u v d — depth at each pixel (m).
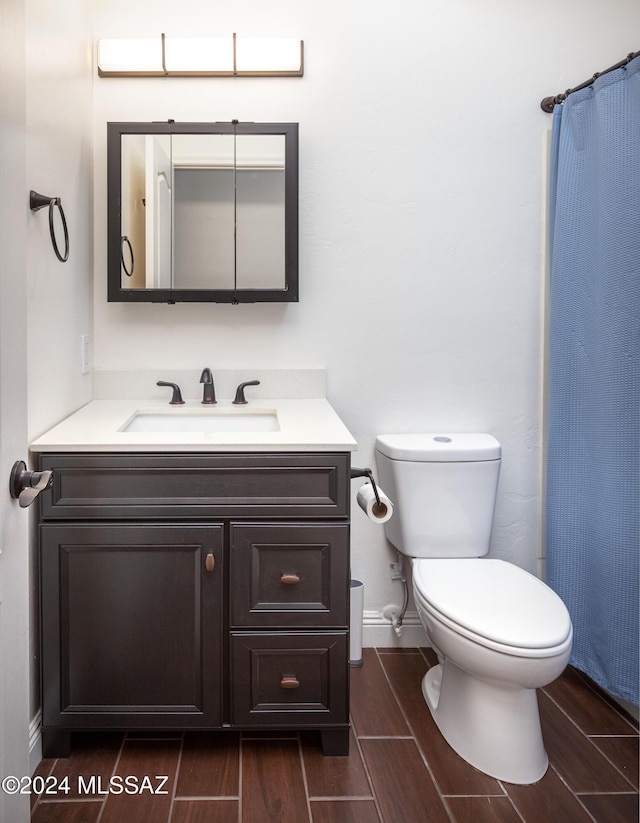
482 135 2.31
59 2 1.84
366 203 2.32
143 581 1.70
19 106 1.12
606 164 1.96
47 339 1.80
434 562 2.01
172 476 1.69
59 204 1.69
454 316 2.36
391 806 1.57
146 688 1.72
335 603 1.73
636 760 1.75
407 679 2.18
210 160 2.20
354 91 2.29
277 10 2.26
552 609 1.70
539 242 2.35
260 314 2.32
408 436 2.32
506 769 1.67
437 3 2.28
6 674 1.09
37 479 1.13
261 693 1.75
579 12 2.30
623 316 1.92
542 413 2.40
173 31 2.25
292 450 1.70
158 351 2.31
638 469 1.89
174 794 1.61
